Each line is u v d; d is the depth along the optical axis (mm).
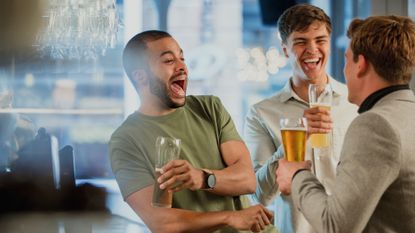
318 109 2604
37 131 3086
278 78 6559
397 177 2023
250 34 6754
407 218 2039
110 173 4645
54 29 3752
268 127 3172
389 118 2027
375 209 2070
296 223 3010
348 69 2195
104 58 5340
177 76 2541
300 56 3053
